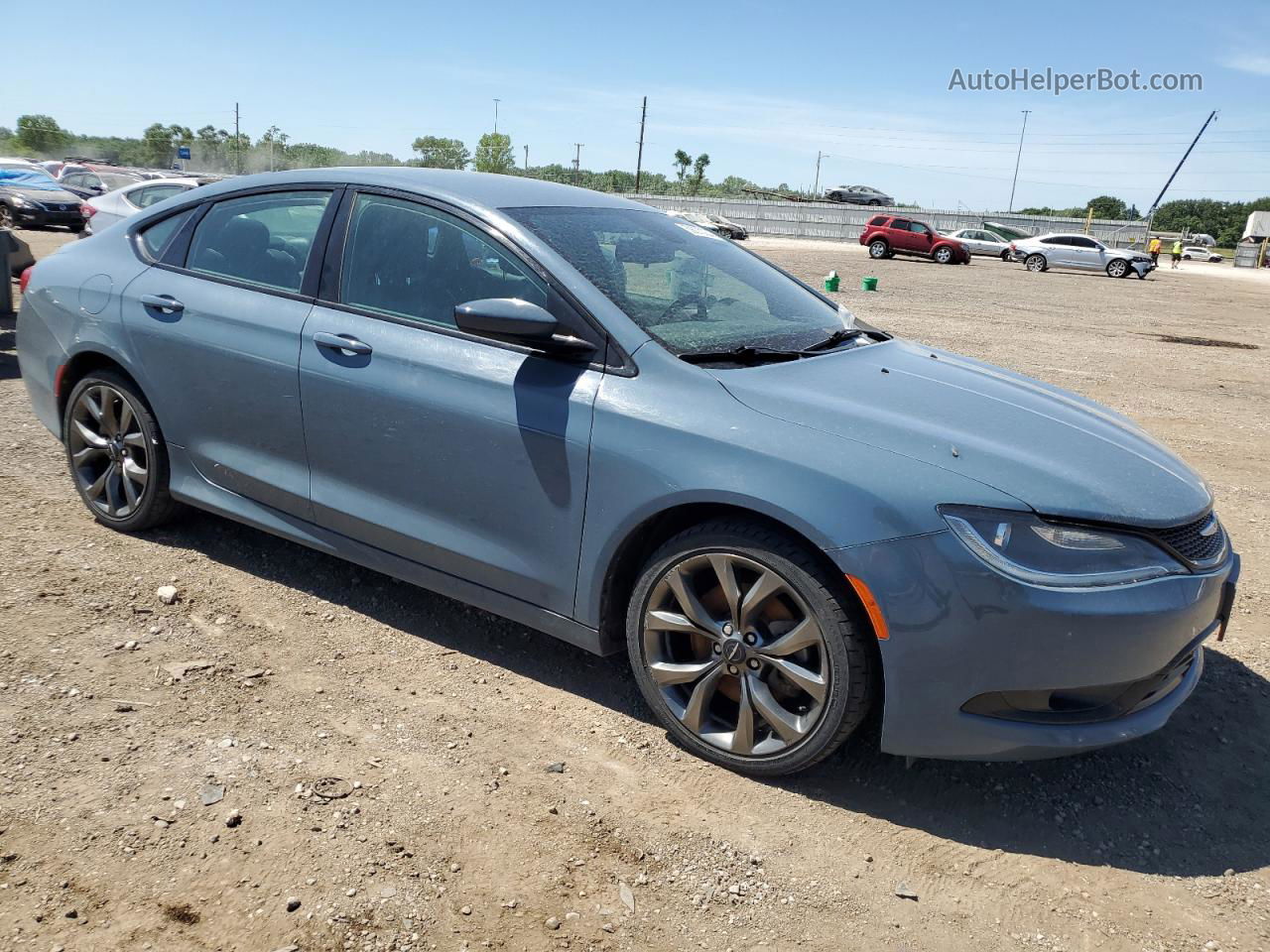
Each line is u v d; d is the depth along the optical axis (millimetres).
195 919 2170
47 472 4977
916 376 3318
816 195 73562
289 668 3289
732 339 3201
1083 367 11281
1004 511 2551
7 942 2053
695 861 2521
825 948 2264
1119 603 2531
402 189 3482
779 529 2746
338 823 2529
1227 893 2537
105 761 2688
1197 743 3252
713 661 2889
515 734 3027
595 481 2934
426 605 3822
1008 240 42281
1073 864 2619
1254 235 72750
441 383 3199
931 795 2865
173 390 3855
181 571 3916
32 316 4312
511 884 2379
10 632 3316
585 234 3404
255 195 3852
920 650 2566
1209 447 7438
